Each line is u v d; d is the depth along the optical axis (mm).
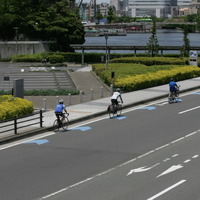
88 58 152875
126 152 31703
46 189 23750
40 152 32000
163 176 25750
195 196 22312
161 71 77500
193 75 83375
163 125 41875
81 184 24531
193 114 47812
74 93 64312
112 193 22938
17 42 169875
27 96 62875
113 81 67562
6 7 171875
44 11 168625
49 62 142500
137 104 55062
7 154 31625
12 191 23484
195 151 31719
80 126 42000
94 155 30938
